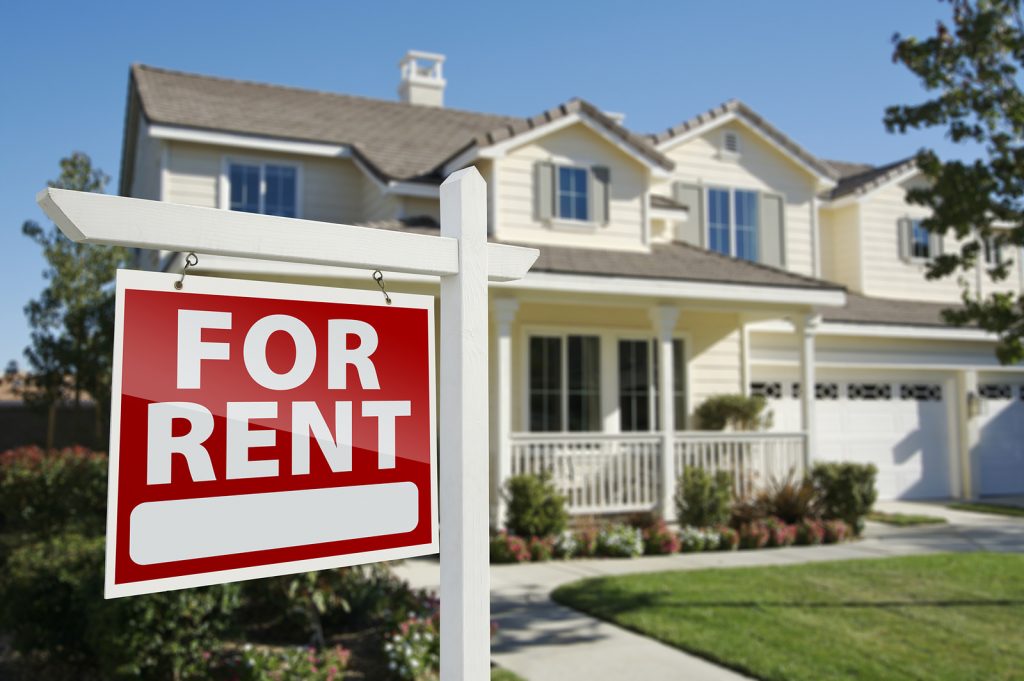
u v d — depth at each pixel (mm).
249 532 1744
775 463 11969
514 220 12188
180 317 1707
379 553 1900
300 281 9359
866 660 5695
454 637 1958
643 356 13523
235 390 1752
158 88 14305
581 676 5512
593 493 10961
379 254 1936
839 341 15266
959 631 6422
